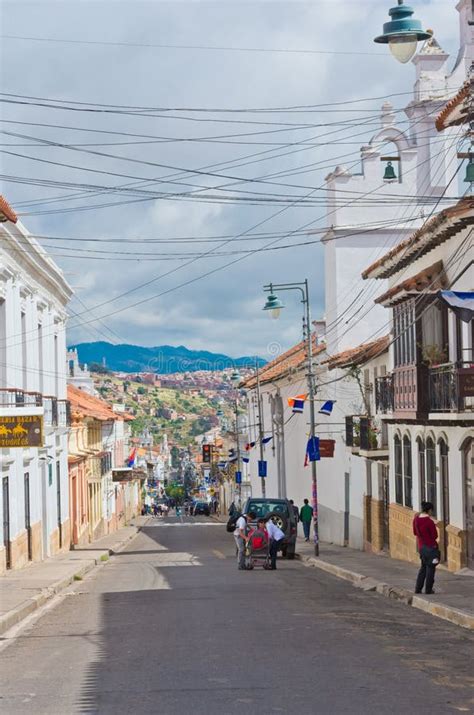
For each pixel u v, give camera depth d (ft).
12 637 52.60
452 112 71.36
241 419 260.83
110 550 136.46
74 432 157.28
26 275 106.32
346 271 132.98
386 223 131.85
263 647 43.70
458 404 72.90
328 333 136.77
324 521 146.92
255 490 215.72
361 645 44.14
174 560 116.06
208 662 39.88
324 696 32.55
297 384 165.58
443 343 81.20
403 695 32.68
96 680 36.76
